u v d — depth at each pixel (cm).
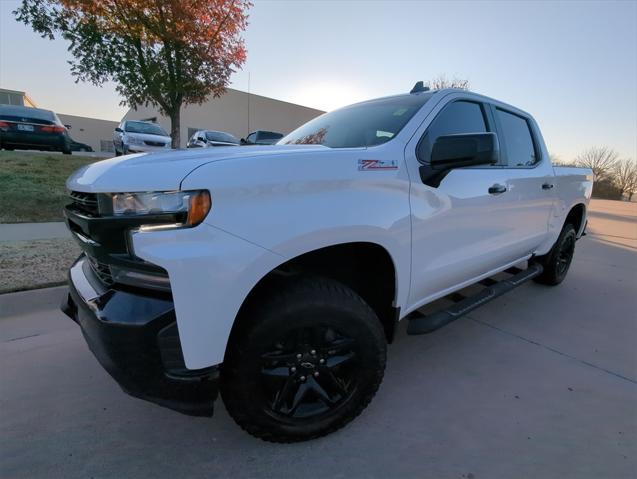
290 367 191
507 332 344
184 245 155
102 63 934
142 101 1034
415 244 227
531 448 203
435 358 295
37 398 232
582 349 316
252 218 165
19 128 1040
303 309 182
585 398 248
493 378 269
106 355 165
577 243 796
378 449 200
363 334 201
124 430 210
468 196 262
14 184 740
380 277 229
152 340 161
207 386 171
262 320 177
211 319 161
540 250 409
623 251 724
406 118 246
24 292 340
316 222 180
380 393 249
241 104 3416
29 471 180
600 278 528
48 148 1094
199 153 191
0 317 324
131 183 157
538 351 310
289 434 196
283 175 174
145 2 871
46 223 593
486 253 297
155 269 157
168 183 155
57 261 418
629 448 204
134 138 1309
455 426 219
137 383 165
